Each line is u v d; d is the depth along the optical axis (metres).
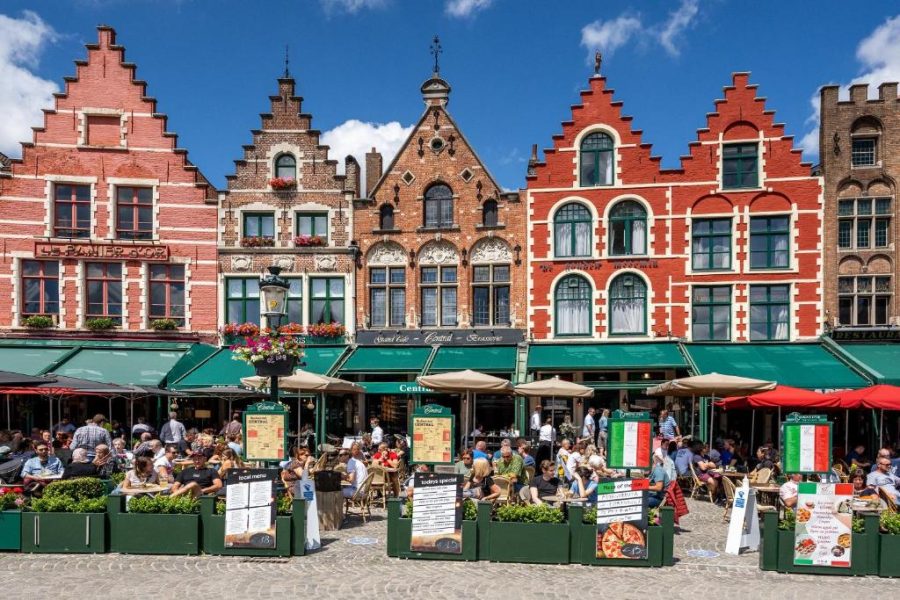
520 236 23.72
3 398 22.44
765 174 22.69
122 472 14.10
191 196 24.20
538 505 10.25
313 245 24.23
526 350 22.88
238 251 24.19
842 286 22.16
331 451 18.30
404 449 19.17
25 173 23.50
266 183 24.41
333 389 17.38
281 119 24.48
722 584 8.89
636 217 23.33
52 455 13.23
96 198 23.80
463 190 24.02
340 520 12.34
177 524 10.06
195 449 15.46
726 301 22.77
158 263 24.03
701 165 23.03
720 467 16.56
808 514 9.47
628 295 23.28
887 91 22.11
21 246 23.33
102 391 16.62
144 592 8.29
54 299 23.50
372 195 24.38
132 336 23.62
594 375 22.70
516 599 8.23
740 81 23.02
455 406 23.64
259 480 10.15
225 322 24.09
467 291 23.81
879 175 22.06
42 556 9.91
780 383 19.39
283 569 9.41
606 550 9.66
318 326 23.81
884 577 9.23
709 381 15.88
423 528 9.98
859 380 19.41
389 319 24.09
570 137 23.72
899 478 13.52
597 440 21.77
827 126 22.42
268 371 12.62
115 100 24.05
